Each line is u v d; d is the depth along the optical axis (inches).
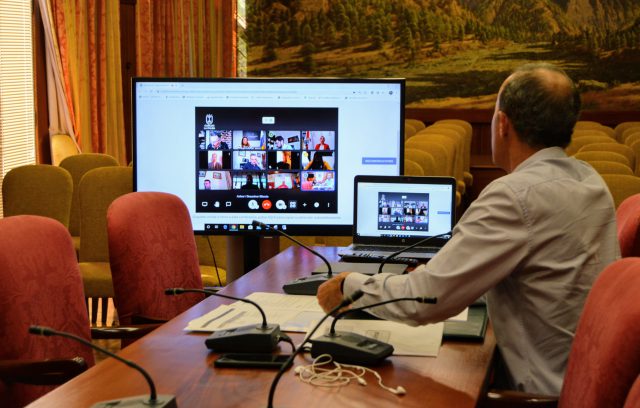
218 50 434.3
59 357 93.0
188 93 127.1
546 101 80.5
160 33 392.8
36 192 207.2
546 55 495.2
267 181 128.3
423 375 69.7
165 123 127.6
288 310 90.1
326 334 75.1
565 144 82.6
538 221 76.2
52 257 94.3
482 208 76.6
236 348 75.0
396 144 127.5
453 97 503.8
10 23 287.3
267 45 513.3
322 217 129.0
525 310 78.0
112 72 344.8
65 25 318.3
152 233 112.0
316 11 509.4
